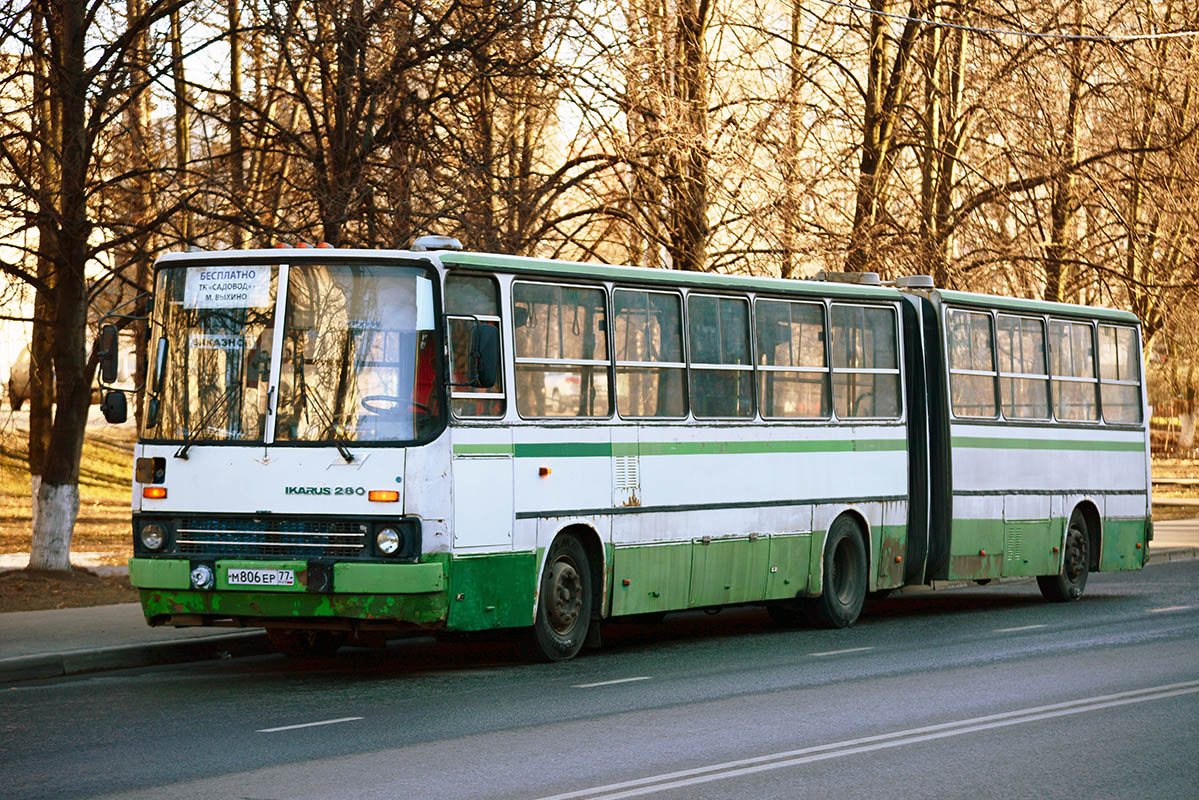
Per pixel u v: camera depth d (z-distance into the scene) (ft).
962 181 99.19
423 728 34.99
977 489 65.36
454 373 43.86
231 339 44.34
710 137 80.64
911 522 62.64
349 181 66.13
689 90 81.56
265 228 65.77
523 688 41.65
